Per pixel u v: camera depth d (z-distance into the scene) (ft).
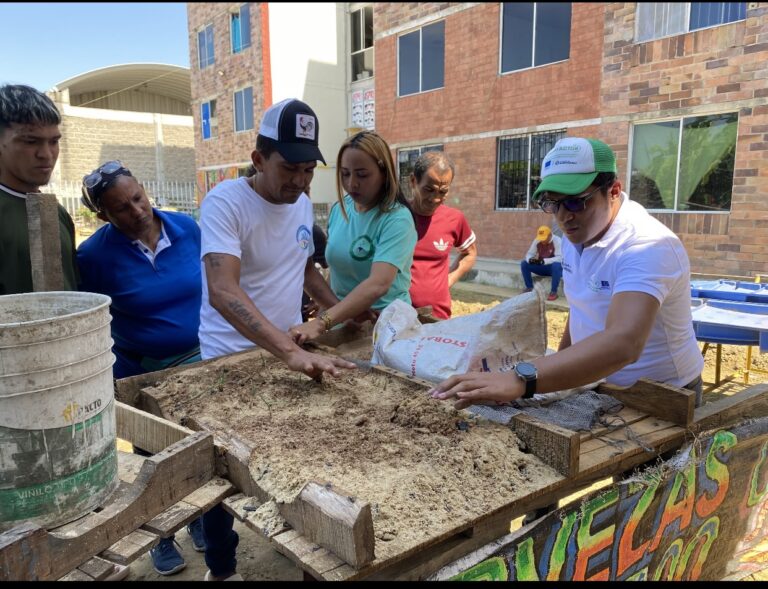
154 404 6.28
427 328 7.29
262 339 6.42
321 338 8.50
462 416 5.74
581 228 6.24
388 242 8.34
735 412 6.61
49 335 4.18
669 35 27.02
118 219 8.18
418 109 40.45
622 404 6.45
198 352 9.07
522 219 34.68
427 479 4.70
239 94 55.62
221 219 7.03
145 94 91.66
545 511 5.86
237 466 4.84
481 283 34.63
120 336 8.74
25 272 7.12
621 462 5.54
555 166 6.10
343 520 3.73
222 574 6.81
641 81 28.22
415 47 40.37
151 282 8.56
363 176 8.30
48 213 6.40
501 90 34.81
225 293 6.67
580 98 30.91
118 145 75.20
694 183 27.30
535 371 5.16
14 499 4.22
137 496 4.36
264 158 6.95
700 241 27.02
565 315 24.95
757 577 8.34
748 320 14.35
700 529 6.61
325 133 54.54
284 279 7.89
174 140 78.64
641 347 5.44
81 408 4.43
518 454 5.14
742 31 24.64
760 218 25.00
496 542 4.54
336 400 6.29
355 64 54.54
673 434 5.84
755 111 24.63
